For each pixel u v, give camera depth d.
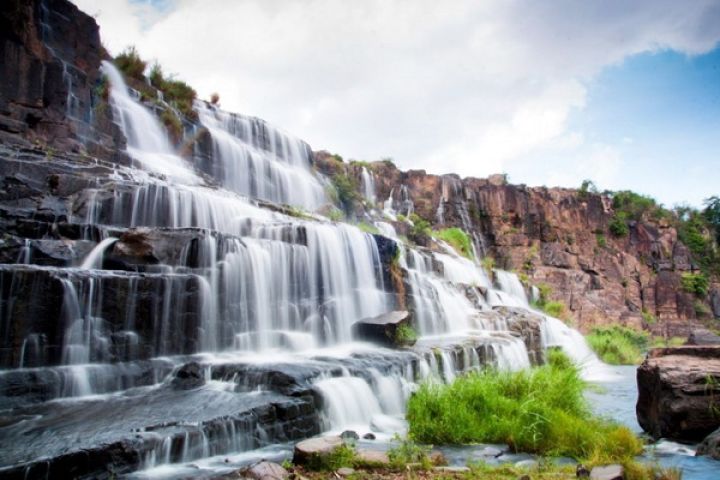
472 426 10.11
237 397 10.00
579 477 7.41
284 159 32.12
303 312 15.76
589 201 51.59
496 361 17.66
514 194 47.34
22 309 10.04
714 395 9.76
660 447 9.52
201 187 19.94
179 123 24.80
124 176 17.28
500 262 44.97
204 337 12.80
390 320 16.22
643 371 11.31
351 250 18.36
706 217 62.16
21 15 17.12
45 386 9.62
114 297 11.24
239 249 14.26
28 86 17.36
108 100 21.70
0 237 11.83
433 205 44.00
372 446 9.48
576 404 10.99
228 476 7.34
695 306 50.50
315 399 10.46
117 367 10.77
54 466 6.82
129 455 7.54
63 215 13.84
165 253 13.13
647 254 52.34
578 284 43.84
